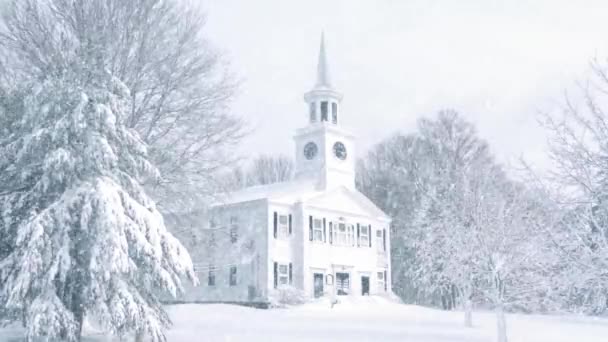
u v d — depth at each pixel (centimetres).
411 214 5334
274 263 4150
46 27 2073
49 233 1401
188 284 4403
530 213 1470
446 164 5225
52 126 1493
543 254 1234
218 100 2441
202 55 2402
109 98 1569
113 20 2186
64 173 1487
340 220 4666
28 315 1370
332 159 4828
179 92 2350
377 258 4922
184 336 1934
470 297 2602
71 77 1566
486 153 5322
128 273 1467
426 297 5116
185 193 2353
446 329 2366
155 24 2280
